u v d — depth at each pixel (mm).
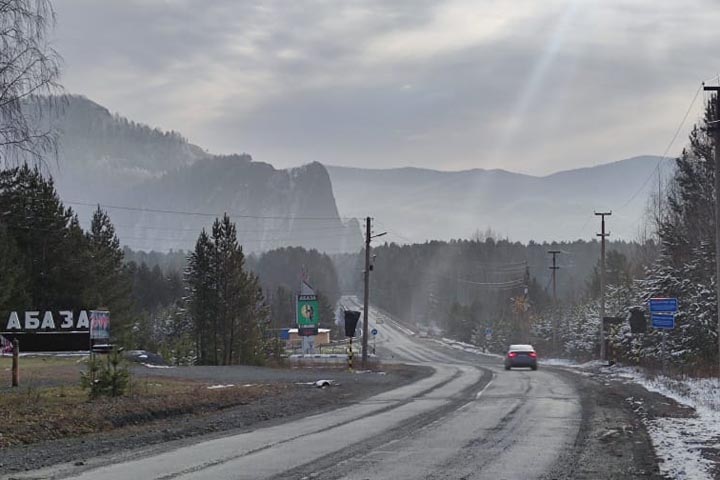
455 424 21375
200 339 69875
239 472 13617
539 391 34125
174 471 13711
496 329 118312
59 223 71625
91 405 22500
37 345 54594
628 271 83938
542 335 102938
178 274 168000
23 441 17156
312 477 13172
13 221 66688
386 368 60969
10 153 22766
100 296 72688
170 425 20703
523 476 13383
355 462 14789
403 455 15703
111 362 25766
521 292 139375
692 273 49625
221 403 25797
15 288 61969
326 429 20281
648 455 15734
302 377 42938
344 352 107438
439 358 106438
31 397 24391
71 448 16469
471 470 13945
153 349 78500
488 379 44031
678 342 49156
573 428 20406
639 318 51969
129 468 14031
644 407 25969
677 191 61594
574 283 166875
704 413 23359
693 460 14977
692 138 51344
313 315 78562
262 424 21625
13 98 22688
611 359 60688
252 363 68500
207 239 71000
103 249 77188
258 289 72562
